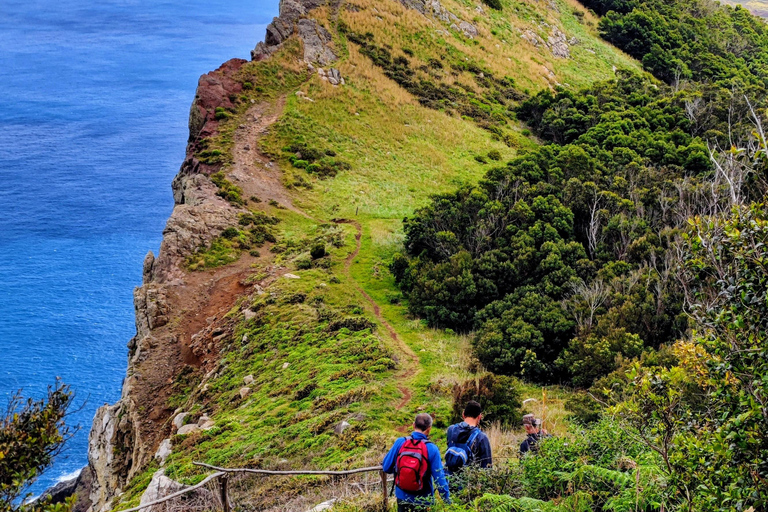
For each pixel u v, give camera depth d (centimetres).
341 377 2630
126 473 3147
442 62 8106
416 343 3141
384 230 4922
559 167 5025
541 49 9312
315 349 3075
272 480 1759
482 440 1025
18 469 922
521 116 7669
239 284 4212
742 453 707
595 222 4106
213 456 2136
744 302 738
